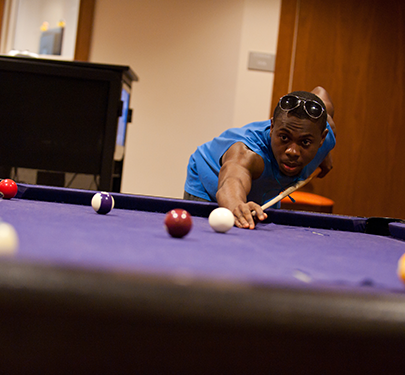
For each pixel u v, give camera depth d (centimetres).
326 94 278
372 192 538
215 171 235
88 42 503
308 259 104
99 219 147
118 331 56
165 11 509
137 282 53
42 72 318
